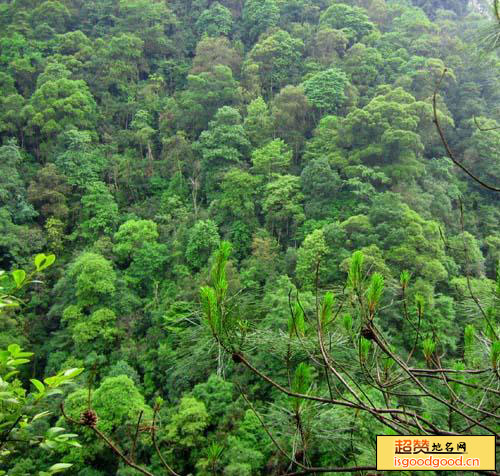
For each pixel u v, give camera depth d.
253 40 37.53
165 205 25.03
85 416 1.98
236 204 22.42
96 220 23.36
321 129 24.91
